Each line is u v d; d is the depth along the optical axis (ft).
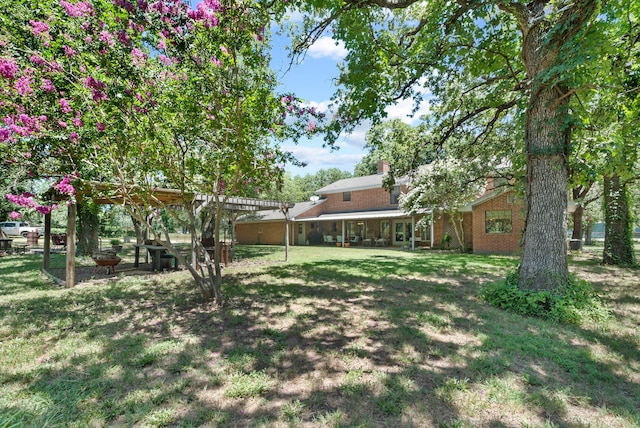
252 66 15.56
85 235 48.24
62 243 58.85
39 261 43.32
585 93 17.63
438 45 23.73
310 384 9.99
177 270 35.60
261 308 18.83
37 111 15.28
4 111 15.07
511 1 18.86
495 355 12.13
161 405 8.82
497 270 33.71
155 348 12.71
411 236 70.85
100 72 14.71
